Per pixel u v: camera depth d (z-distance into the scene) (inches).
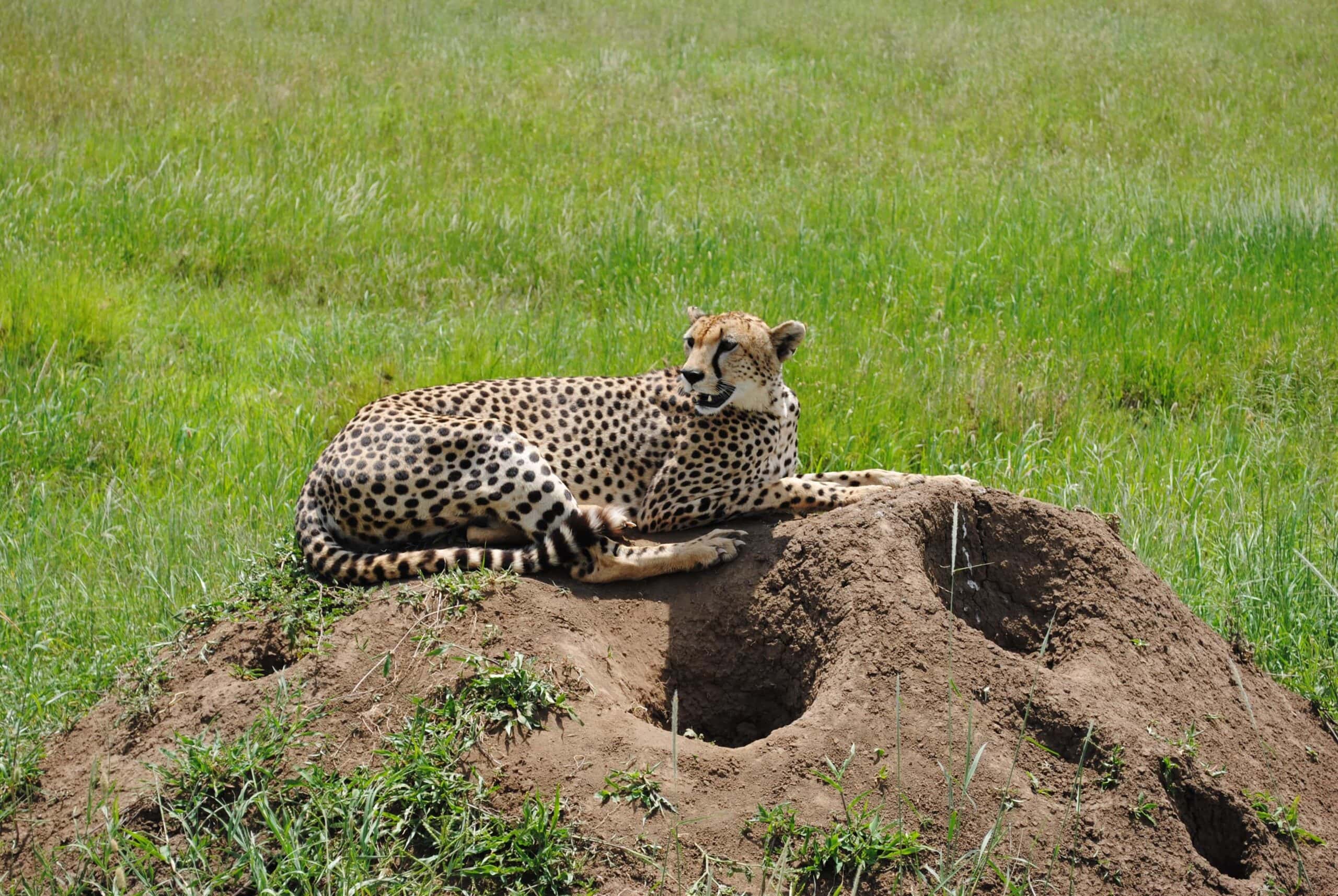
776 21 1371.8
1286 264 636.1
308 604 289.3
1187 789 254.2
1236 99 1019.3
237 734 258.4
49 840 248.8
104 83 885.8
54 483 428.5
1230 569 369.1
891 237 675.4
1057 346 546.9
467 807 239.0
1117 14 1391.5
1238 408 502.3
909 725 252.4
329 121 863.7
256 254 639.8
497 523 306.2
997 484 439.8
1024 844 237.3
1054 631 298.2
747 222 702.5
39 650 324.8
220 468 433.7
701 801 241.6
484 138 874.8
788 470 354.3
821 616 282.4
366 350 528.1
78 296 539.8
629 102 984.3
